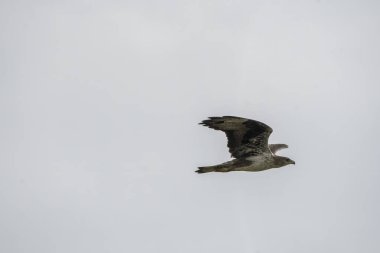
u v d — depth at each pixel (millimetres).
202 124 17062
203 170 17281
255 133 17109
